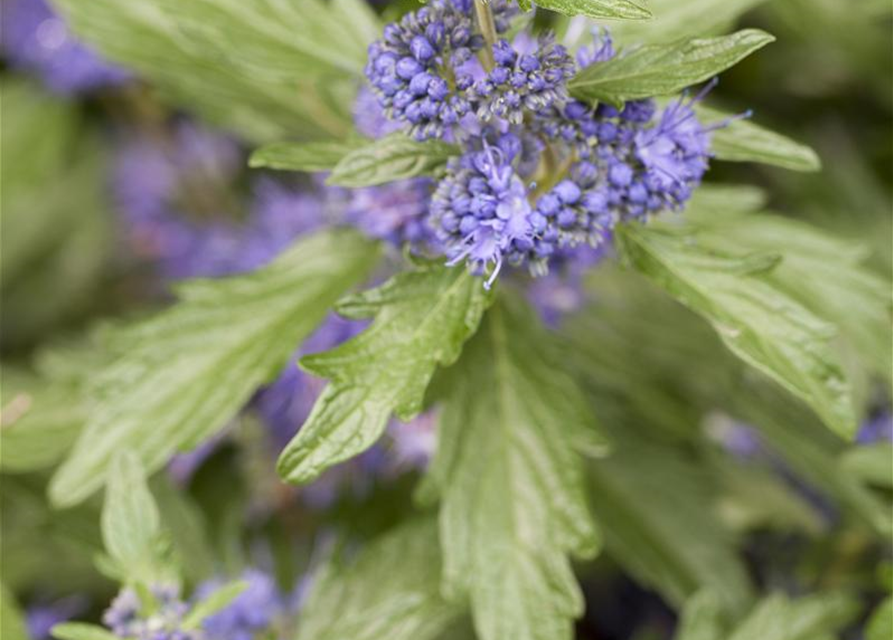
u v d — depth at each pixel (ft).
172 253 2.22
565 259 1.56
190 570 1.74
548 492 1.54
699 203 1.64
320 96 1.69
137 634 1.53
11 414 1.71
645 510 1.76
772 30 1.99
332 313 1.68
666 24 1.56
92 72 2.03
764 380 1.76
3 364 2.23
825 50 1.99
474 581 1.54
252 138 1.87
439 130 1.43
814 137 2.03
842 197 1.98
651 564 1.72
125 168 2.19
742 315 1.46
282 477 1.43
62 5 1.73
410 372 1.45
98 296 2.39
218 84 1.72
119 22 1.72
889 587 1.64
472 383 1.56
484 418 1.55
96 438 1.56
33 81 2.20
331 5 1.62
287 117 1.72
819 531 1.81
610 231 1.51
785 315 1.46
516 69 1.42
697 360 1.77
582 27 1.55
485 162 1.44
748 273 1.47
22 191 2.09
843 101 2.05
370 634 1.55
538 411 1.55
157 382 1.57
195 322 1.58
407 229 1.54
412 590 1.63
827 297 1.60
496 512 1.54
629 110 1.46
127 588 1.54
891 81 1.97
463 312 1.46
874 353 1.59
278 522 1.87
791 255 1.61
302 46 1.61
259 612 1.63
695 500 1.76
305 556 1.85
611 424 1.79
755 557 1.88
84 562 1.85
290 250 1.60
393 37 1.44
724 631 1.71
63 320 2.35
